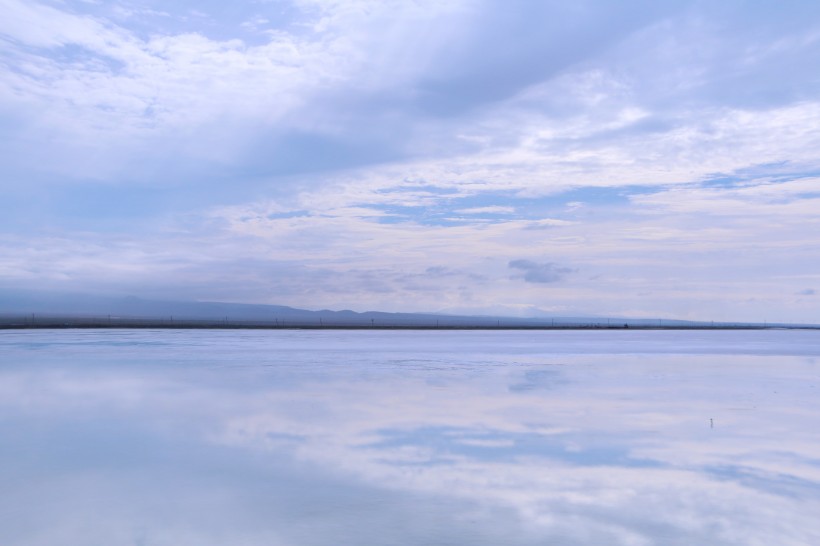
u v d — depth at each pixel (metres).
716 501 9.15
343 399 18.98
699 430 14.20
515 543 7.55
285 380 24.20
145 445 12.60
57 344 52.00
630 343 64.62
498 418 15.74
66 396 19.56
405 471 10.71
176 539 7.66
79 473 10.53
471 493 9.48
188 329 128.75
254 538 7.69
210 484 9.91
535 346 55.19
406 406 17.66
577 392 20.77
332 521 8.27
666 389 21.69
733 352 45.66
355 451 12.13
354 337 80.75
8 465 11.07
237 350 44.66
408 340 70.00
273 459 11.48
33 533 7.88
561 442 12.98
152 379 24.38
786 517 8.48
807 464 11.19
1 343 53.47
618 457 11.69
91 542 7.59
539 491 9.61
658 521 8.32
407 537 7.72
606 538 7.73
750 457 11.72
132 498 9.20
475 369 29.59
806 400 18.97
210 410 16.89
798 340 79.56
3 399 18.94
